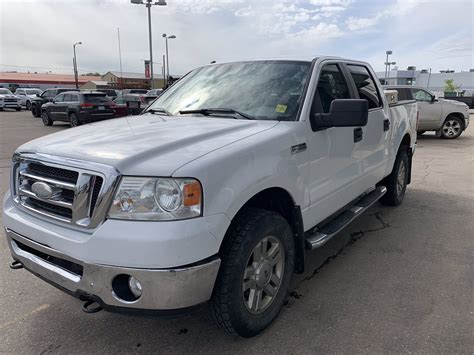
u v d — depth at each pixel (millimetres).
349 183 4074
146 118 3697
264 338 2939
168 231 2275
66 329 3076
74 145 2756
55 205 2629
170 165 2371
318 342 2885
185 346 2871
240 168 2613
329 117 3270
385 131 4914
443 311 3258
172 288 2309
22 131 17594
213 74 4160
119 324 3139
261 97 3551
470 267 4055
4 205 3059
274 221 2857
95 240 2336
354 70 4457
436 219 5504
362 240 4785
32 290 3635
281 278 3064
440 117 14539
